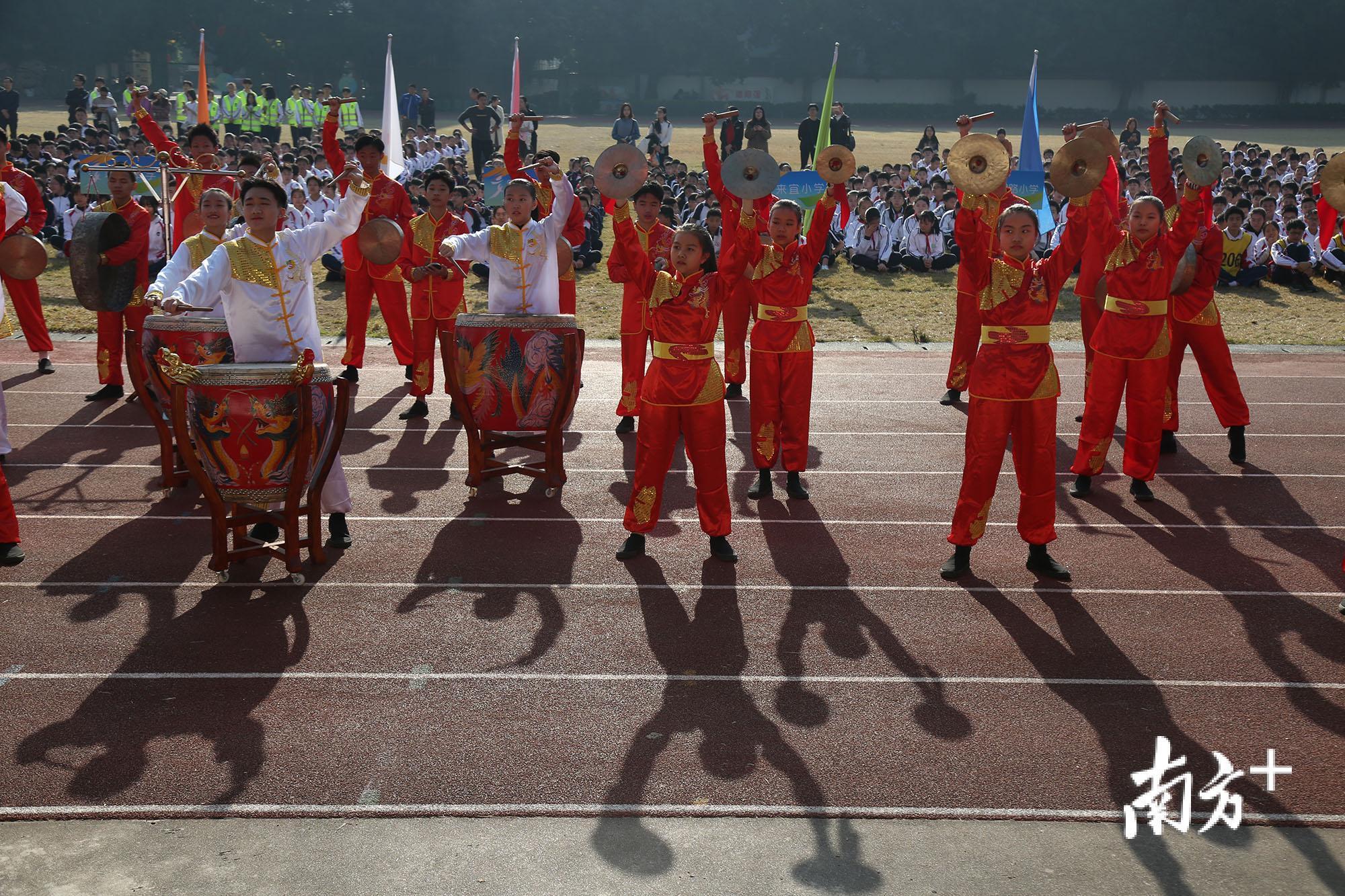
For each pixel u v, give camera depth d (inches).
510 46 2050.9
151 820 163.5
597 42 2079.2
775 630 225.6
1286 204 722.2
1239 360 490.9
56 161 828.6
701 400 247.9
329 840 159.6
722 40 2110.0
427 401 404.5
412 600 237.1
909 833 162.9
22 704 193.8
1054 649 219.6
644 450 253.1
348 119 1300.4
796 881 152.4
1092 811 168.2
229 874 152.3
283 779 173.3
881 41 2121.1
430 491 307.0
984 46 2103.8
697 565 258.1
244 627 223.6
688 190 745.6
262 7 1968.5
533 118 345.7
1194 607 239.5
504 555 262.4
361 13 1995.6
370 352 484.1
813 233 290.4
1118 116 2114.9
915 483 319.6
